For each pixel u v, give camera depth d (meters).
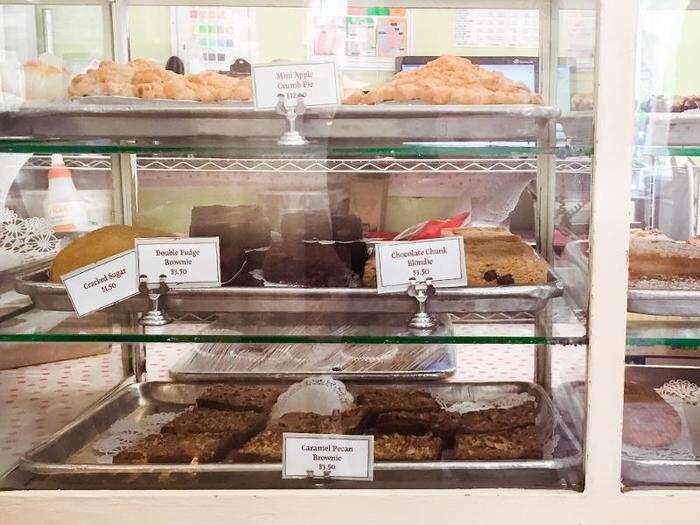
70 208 1.23
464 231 1.14
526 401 1.16
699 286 1.14
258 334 1.03
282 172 1.23
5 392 1.26
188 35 1.22
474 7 1.19
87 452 1.08
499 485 0.95
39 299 1.06
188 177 1.26
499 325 1.05
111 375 1.30
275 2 1.19
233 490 0.95
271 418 1.14
